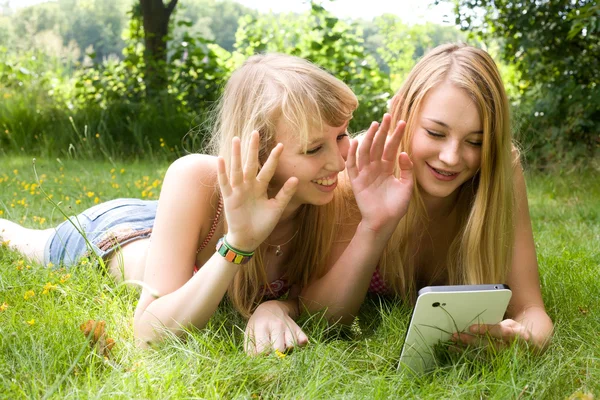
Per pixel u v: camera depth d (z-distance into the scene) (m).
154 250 2.24
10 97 8.55
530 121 7.05
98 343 1.99
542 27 7.17
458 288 2.03
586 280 2.88
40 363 1.89
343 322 2.40
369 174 2.25
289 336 2.13
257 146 1.96
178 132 7.99
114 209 2.96
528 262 2.47
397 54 11.65
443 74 2.25
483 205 2.35
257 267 2.40
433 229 2.59
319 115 2.06
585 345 2.27
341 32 8.45
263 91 2.11
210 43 8.81
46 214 3.95
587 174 6.41
